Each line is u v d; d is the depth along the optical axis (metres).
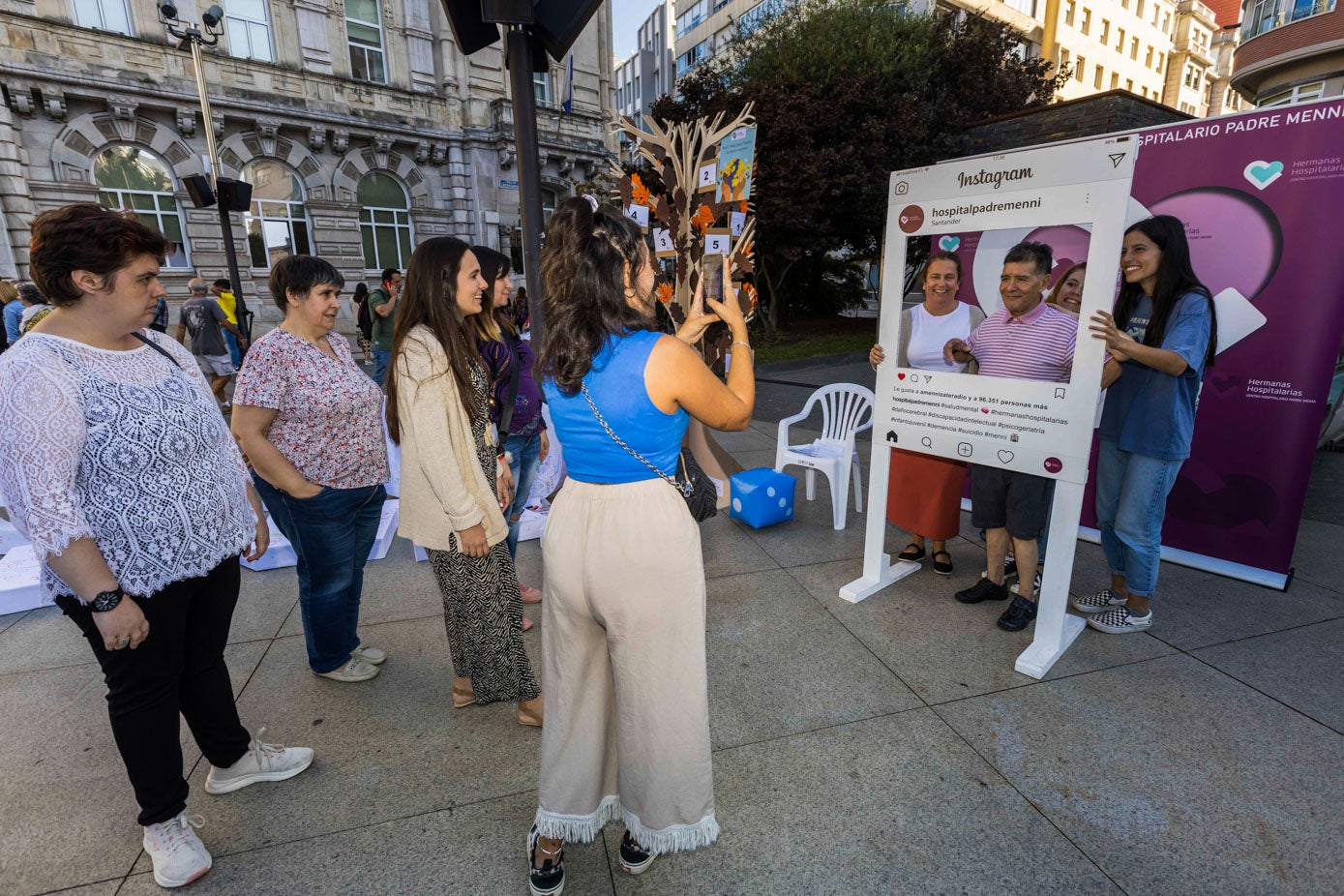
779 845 1.79
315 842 1.81
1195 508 3.49
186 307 8.41
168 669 1.63
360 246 17.66
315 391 2.14
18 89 12.93
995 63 14.34
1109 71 36.41
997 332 2.64
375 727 2.30
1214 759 2.08
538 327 2.88
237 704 2.42
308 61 16.06
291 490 2.13
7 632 2.95
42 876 1.70
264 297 16.38
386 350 8.37
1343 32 13.23
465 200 18.86
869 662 2.67
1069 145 2.30
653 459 1.40
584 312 1.34
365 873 1.71
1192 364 2.47
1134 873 1.68
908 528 3.51
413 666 2.67
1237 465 3.32
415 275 1.92
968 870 1.70
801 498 4.84
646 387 1.34
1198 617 2.98
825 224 12.66
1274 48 14.55
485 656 2.13
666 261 4.13
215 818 1.90
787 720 2.31
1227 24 43.00
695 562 1.46
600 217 1.37
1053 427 2.52
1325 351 3.00
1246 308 3.18
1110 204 2.24
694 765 1.53
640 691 1.47
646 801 1.53
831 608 3.13
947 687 2.49
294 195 16.61
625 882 1.69
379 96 17.14
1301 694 2.41
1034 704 2.38
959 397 2.80
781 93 12.27
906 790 1.98
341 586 2.42
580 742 1.56
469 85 18.20
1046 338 2.50
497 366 2.67
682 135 3.59
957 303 2.78
